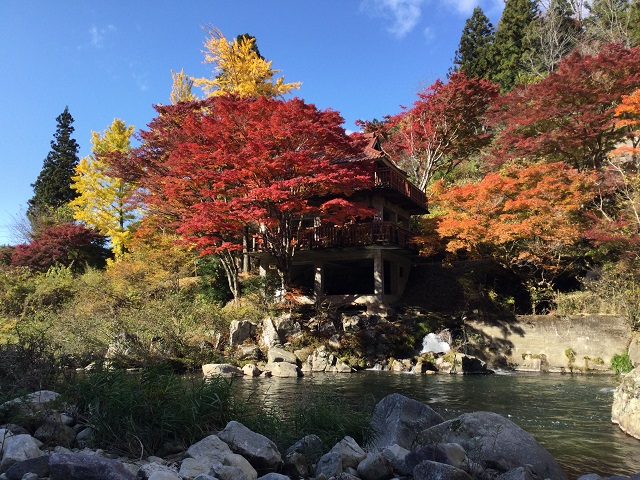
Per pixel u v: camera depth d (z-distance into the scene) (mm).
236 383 18203
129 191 40469
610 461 8727
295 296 27047
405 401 8781
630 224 22891
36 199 55969
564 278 28375
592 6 58406
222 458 6598
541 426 11336
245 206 24219
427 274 32062
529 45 54875
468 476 6141
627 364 20922
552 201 24719
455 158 40031
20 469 6047
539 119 30469
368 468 6766
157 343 22141
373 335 24531
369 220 28734
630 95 26484
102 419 7766
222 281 31734
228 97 27453
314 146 23453
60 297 31297
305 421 8680
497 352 24656
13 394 9258
